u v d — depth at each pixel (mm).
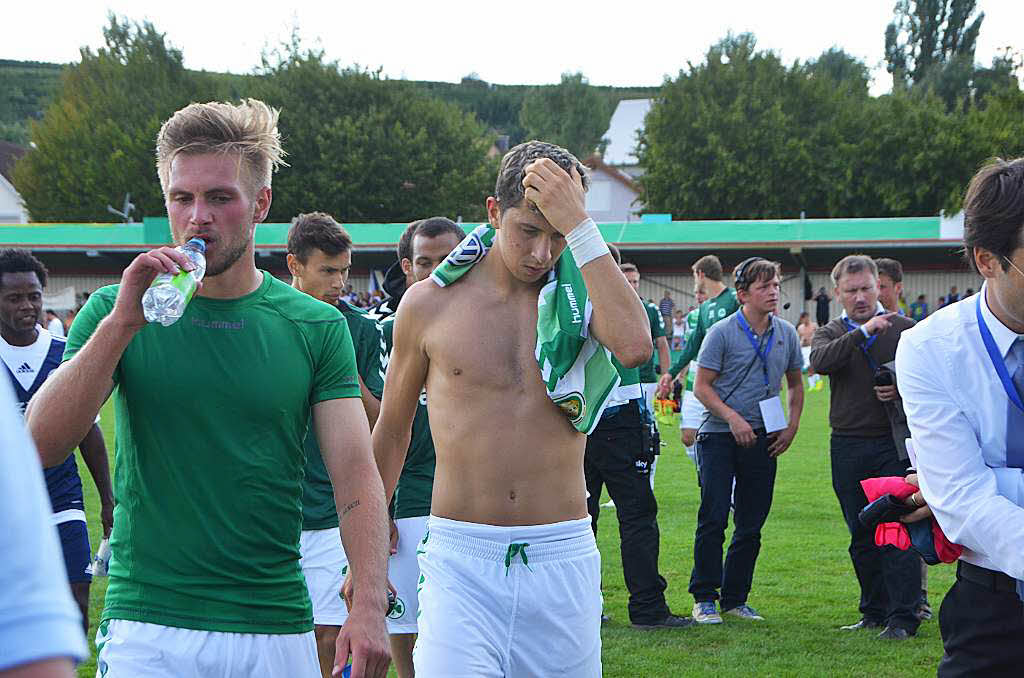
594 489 6453
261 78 50562
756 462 6551
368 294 33188
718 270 8930
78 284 37625
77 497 4684
